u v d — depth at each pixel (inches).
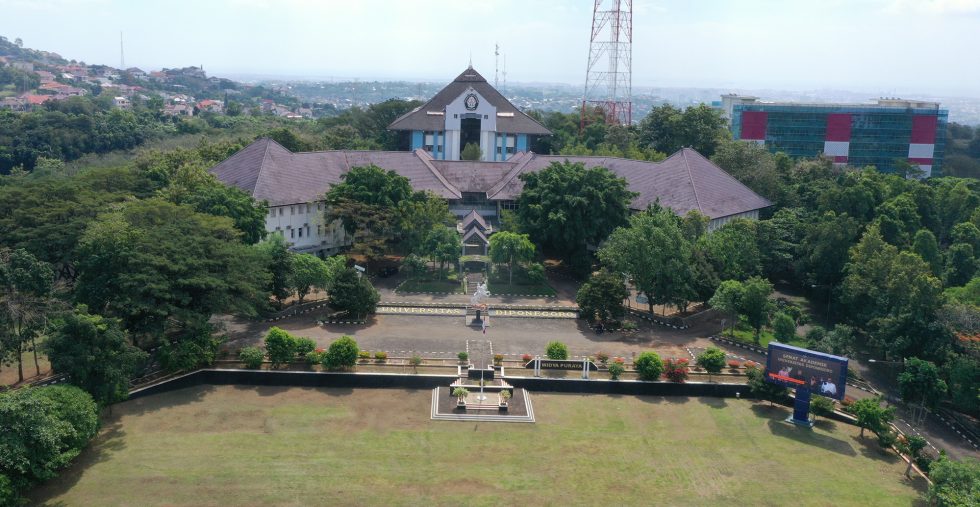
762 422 2667.3
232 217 3599.9
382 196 4087.1
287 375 2827.3
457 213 4928.6
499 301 3789.4
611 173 4215.1
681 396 2869.1
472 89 6368.1
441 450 2375.7
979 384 2684.5
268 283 3243.1
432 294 3865.7
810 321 3735.2
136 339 2997.0
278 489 2102.6
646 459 2368.4
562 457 2363.4
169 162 4660.4
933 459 2319.1
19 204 3297.2
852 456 2438.5
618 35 7342.5
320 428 2490.2
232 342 3095.5
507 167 5113.2
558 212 4025.6
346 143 6412.4
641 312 3646.7
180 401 2650.1
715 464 2352.4
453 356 3056.1
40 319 2529.5
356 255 4411.9
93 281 2770.7
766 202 4650.6
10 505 1847.9
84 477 2113.7
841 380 2573.8
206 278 2812.5
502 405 2652.6
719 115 6427.2
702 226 3868.1
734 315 3614.7
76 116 7652.6
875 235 3617.1
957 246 3981.3
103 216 2992.1
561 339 3309.5
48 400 2042.3
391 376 2842.0
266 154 4360.2
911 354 2965.1
